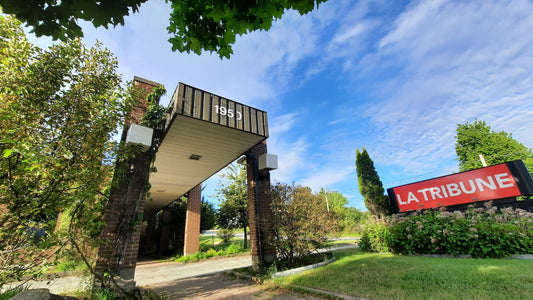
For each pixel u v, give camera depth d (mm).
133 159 5203
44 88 3600
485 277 3834
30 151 2955
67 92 3887
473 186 8844
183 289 5074
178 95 5168
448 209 9344
